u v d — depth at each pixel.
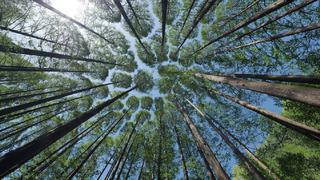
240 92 14.90
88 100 19.98
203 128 17.19
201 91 18.84
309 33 9.52
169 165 16.91
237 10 13.39
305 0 6.91
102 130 19.66
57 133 5.35
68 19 11.29
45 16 10.91
